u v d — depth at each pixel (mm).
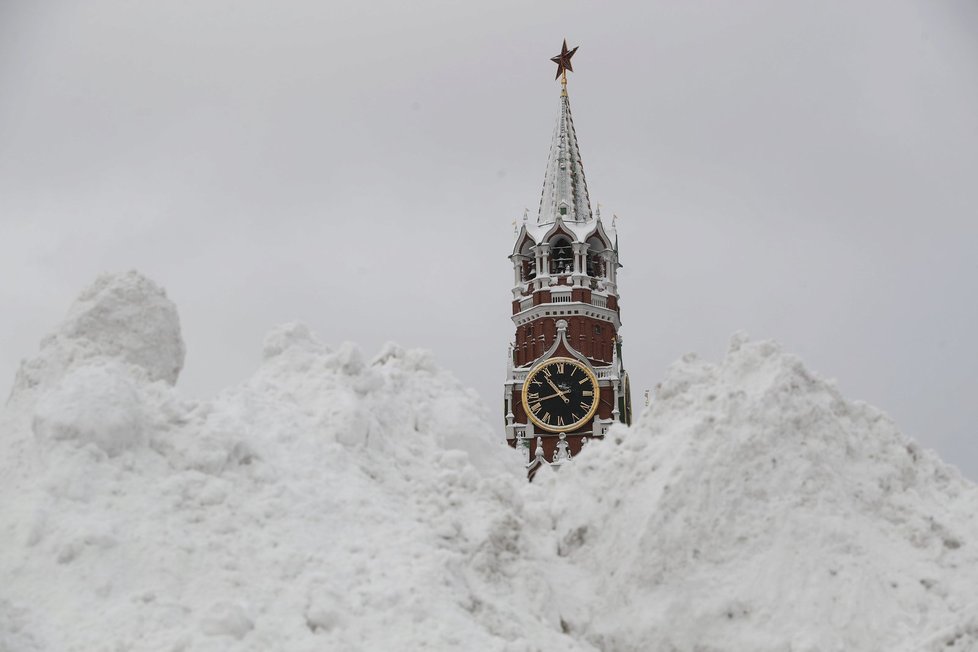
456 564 104750
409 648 94750
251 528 102500
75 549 96125
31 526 97125
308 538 103062
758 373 123188
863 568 110562
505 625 102812
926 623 108000
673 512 113812
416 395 131625
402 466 118312
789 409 118688
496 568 109625
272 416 115938
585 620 111562
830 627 107500
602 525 118500
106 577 94812
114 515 100000
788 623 108000
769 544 112062
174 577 96438
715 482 114500
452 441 129750
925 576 111312
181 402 111312
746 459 115688
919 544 114625
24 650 87875
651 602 111125
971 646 104500
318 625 95500
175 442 106812
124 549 97312
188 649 89688
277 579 98562
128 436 105188
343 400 119375
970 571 112000
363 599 98062
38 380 116625
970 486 122500
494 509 113812
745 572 111062
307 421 117375
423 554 103938
